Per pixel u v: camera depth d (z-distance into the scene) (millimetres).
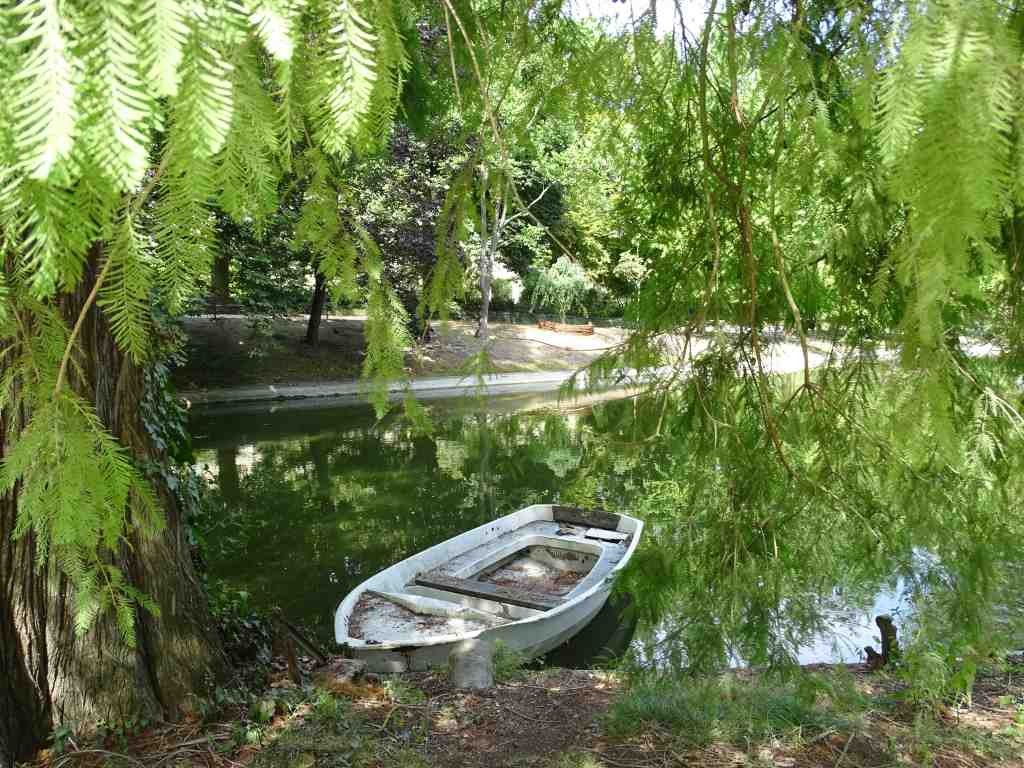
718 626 2523
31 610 3535
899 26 812
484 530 10273
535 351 26578
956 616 2426
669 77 2131
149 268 874
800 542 2443
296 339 24844
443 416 19234
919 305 796
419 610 7555
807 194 1921
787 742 3883
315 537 10508
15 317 1111
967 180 669
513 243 16953
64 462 1104
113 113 530
